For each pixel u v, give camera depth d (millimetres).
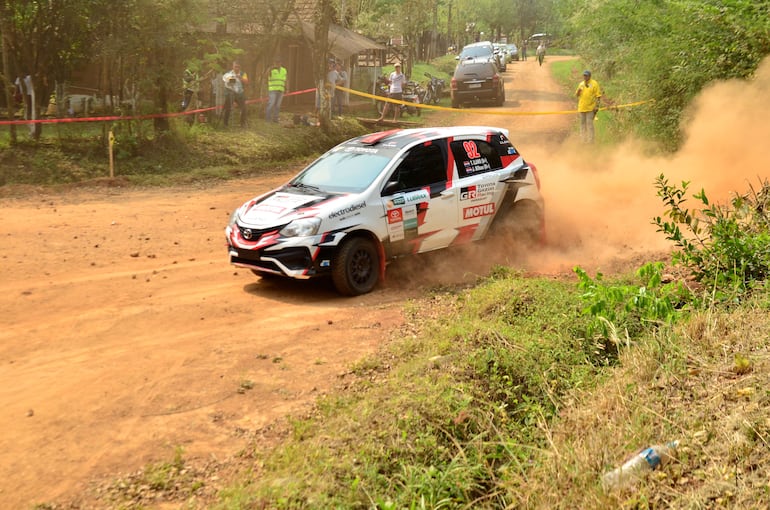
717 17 15141
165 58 18719
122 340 7094
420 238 9219
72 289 8672
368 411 5047
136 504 4391
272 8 24750
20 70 17391
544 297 7426
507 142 10352
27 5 16781
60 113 19719
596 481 4160
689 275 8281
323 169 9492
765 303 6234
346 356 6742
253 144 20469
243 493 4246
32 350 6801
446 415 4992
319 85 23594
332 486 4195
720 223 7508
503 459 4820
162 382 6133
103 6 17344
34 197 14492
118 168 17266
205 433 5301
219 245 11172
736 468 4008
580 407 5207
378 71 36531
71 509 4344
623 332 6516
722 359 5367
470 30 86500
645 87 18328
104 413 5570
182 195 15430
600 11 24078
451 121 28797
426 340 6852
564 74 51281
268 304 8289
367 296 8625
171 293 8625
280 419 5500
